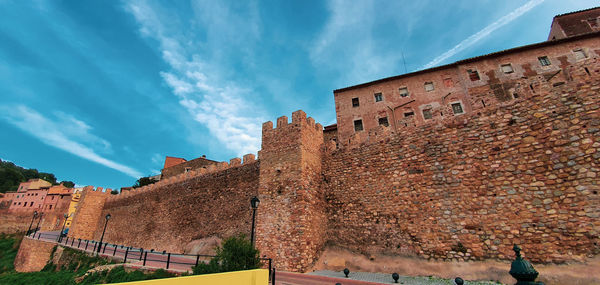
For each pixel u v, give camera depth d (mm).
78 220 41156
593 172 10852
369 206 16422
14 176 84875
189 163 51625
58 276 22953
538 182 11992
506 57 28469
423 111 29203
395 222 15141
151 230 31047
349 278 12602
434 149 15367
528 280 6191
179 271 14891
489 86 27891
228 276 7191
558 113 12297
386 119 30062
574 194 11047
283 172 17578
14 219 64312
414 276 12859
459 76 29422
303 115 18891
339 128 31547
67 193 63250
